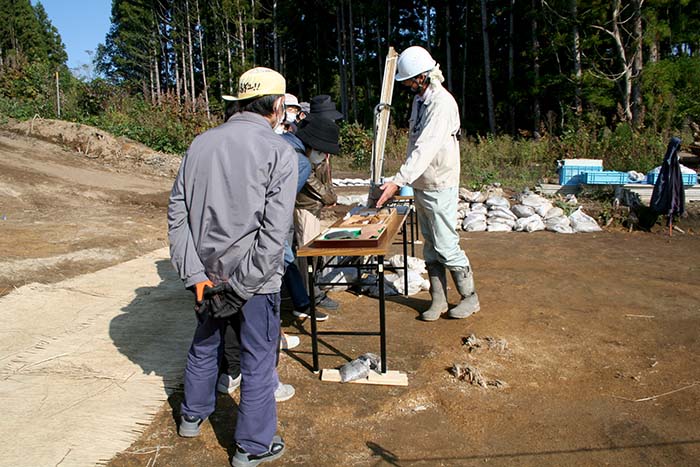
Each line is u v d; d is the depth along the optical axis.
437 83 4.01
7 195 8.61
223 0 36.22
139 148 13.77
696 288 5.36
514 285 5.49
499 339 3.97
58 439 2.62
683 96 17.45
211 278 2.37
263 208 2.30
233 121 2.41
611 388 3.31
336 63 41.38
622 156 13.13
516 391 3.28
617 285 5.48
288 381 3.39
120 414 2.87
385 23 35.62
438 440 2.76
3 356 3.50
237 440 2.48
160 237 7.12
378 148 5.18
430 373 3.51
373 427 2.88
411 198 6.03
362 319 4.51
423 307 4.81
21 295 4.56
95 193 9.63
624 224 8.82
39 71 17.97
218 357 2.72
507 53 31.11
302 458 2.60
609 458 2.60
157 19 46.78
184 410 2.70
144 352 3.62
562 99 23.78
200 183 2.32
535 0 24.78
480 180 11.96
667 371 3.53
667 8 19.45
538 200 9.23
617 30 18.77
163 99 17.00
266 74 2.44
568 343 4.00
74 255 5.93
